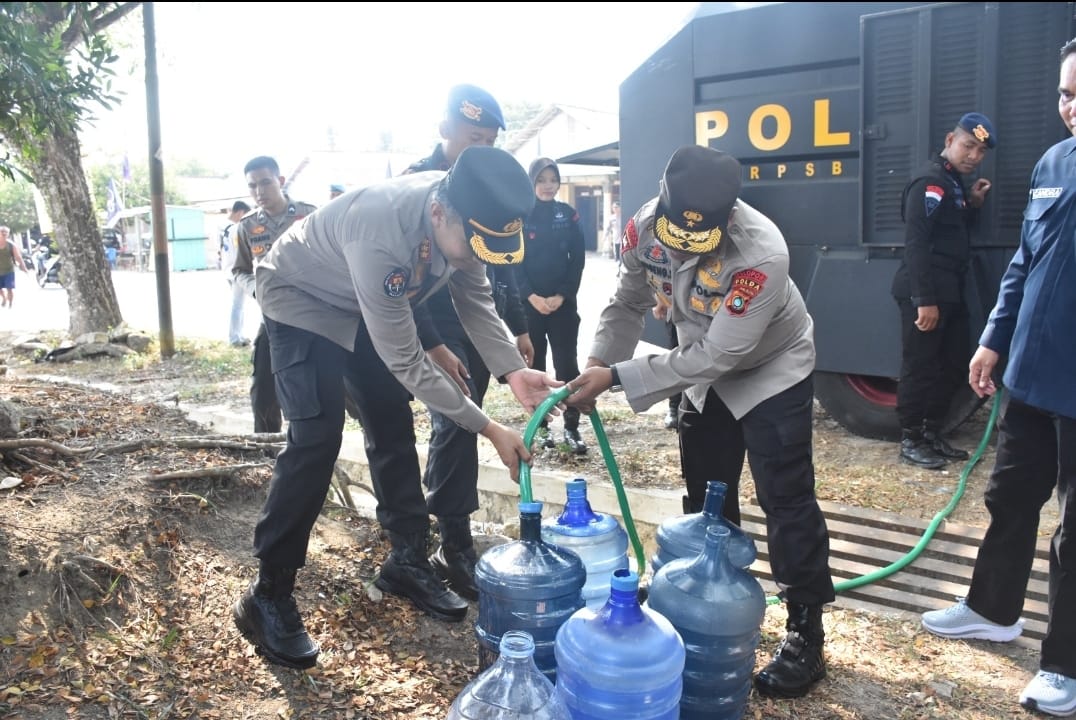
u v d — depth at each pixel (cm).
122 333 1016
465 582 338
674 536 283
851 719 278
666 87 587
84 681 257
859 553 420
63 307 1711
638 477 512
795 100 540
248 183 478
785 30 536
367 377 307
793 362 281
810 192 546
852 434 580
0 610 272
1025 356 280
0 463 351
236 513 365
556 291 553
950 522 422
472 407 269
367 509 467
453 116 336
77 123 415
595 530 274
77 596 287
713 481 291
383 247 251
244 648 285
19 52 366
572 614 247
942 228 482
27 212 4500
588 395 282
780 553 283
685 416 310
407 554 326
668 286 292
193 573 319
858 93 520
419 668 289
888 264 527
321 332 276
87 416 450
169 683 264
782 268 259
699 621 243
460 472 337
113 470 365
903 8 498
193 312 1612
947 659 321
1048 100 472
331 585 331
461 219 240
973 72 487
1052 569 286
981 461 506
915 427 508
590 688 212
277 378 281
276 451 413
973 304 503
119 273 3350
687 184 242
